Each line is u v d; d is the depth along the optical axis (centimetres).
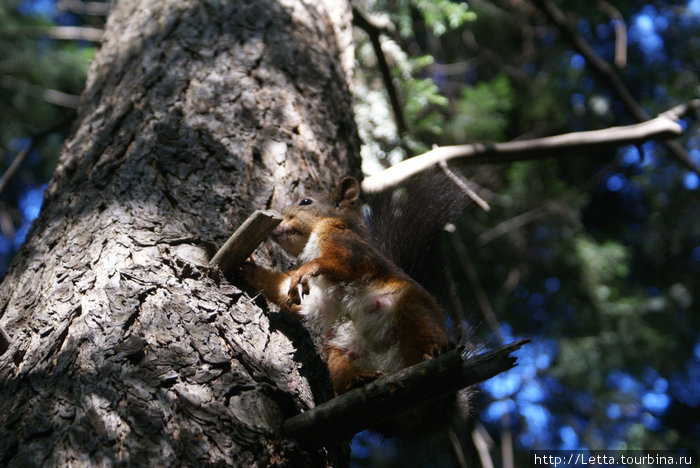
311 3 192
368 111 218
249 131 171
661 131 198
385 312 163
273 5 187
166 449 145
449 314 177
